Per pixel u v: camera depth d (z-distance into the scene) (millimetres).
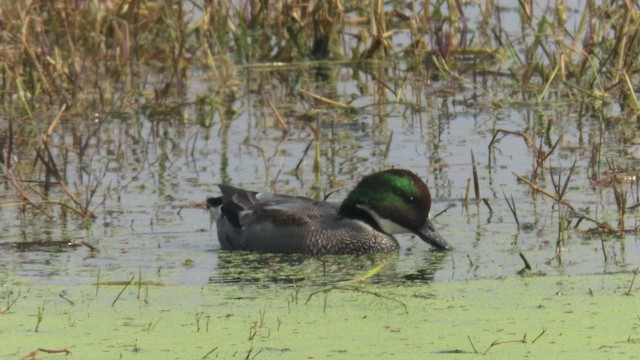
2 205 13234
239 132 16891
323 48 20703
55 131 16891
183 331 9414
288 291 10734
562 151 15625
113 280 11188
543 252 11914
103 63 19516
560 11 19734
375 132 16781
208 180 14789
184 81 19328
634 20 18234
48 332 9422
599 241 12227
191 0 20250
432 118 17375
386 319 9680
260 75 19938
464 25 20109
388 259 12094
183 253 12281
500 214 13305
